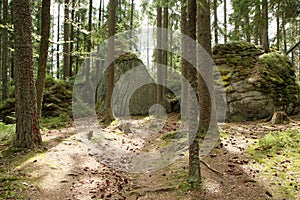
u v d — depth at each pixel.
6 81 13.56
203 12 6.89
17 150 6.14
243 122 10.03
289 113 10.64
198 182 4.42
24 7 6.25
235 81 10.90
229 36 9.99
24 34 6.28
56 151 6.42
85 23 19.72
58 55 21.95
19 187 4.38
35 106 6.60
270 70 11.26
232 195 4.05
